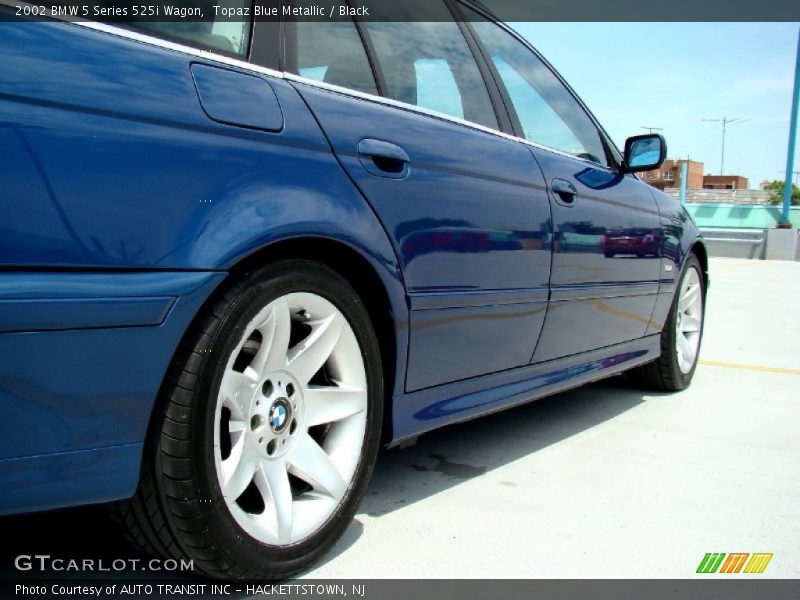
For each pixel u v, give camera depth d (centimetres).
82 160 143
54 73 142
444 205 232
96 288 144
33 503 142
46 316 137
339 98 210
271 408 185
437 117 251
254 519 180
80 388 144
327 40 215
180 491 160
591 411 382
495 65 301
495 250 255
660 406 396
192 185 160
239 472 176
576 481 274
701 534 231
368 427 210
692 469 292
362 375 208
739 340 620
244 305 170
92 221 144
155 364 153
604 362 351
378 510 240
